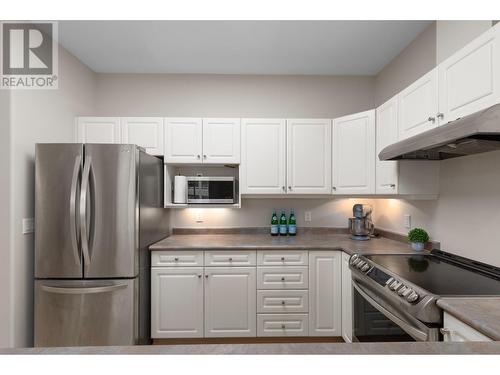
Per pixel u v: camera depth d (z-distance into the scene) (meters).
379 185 2.33
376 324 1.67
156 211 2.58
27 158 2.11
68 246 2.04
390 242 2.60
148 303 2.38
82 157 2.06
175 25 2.25
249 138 2.79
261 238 2.86
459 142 1.46
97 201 2.06
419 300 1.25
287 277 2.44
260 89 3.13
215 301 2.42
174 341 2.48
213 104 3.11
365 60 2.81
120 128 2.74
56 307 2.06
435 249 2.10
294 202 3.13
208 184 2.79
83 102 2.86
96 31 2.32
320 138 2.79
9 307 1.95
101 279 2.08
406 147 1.61
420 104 1.77
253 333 2.43
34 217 2.15
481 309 1.08
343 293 2.38
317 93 3.14
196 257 2.42
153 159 2.50
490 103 1.23
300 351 0.59
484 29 1.65
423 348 0.60
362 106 3.14
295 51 2.64
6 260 1.95
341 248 2.39
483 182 1.69
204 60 2.82
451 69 1.48
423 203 2.28
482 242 1.69
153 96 3.10
